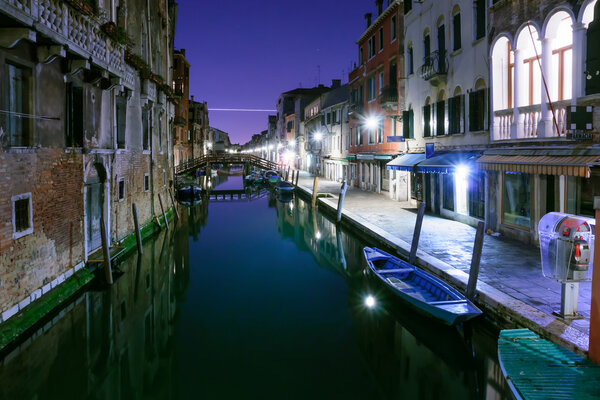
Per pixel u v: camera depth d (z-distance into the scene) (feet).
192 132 177.88
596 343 17.85
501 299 24.12
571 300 21.43
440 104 52.95
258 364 23.75
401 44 67.56
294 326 29.22
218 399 20.24
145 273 40.52
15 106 25.55
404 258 37.11
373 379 22.17
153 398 20.20
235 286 38.60
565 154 30.07
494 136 41.09
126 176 45.80
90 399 20.16
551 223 22.44
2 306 23.03
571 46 32.60
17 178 24.70
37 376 22.11
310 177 146.61
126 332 28.04
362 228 50.29
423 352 25.62
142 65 47.70
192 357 24.67
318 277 41.47
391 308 30.94
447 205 54.75
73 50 28.58
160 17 63.87
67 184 31.19
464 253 35.32
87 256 35.12
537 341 19.85
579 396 15.60
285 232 65.67
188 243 57.16
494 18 40.75
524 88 37.68
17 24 22.65
